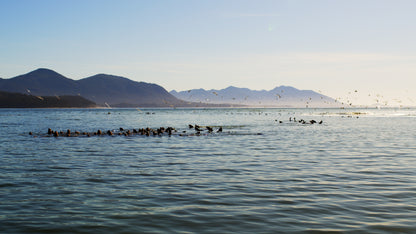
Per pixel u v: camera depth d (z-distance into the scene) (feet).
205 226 34.35
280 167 67.51
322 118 382.01
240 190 48.57
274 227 33.99
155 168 67.00
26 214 38.45
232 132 167.73
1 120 320.50
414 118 362.12
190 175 59.62
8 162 75.05
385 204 41.39
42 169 66.23
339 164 70.85
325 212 38.47
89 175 59.98
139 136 144.15
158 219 36.50
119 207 40.78
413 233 32.30
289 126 224.12
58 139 130.41
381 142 117.39
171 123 273.95
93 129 197.26
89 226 34.63
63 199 44.39
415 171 62.44
